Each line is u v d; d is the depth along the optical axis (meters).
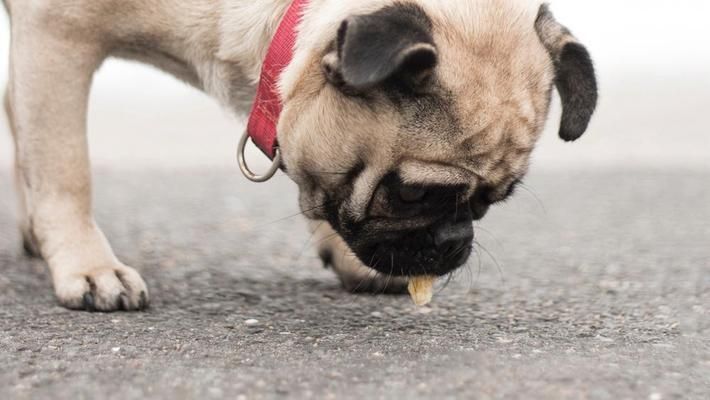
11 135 4.66
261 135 3.55
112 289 3.56
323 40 3.22
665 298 3.96
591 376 2.76
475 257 4.96
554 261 4.91
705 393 2.64
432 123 3.14
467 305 3.85
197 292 3.98
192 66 3.88
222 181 8.09
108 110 14.03
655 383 2.71
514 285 4.27
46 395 2.53
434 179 3.20
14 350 2.96
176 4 3.67
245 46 3.67
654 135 10.74
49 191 3.81
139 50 3.89
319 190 3.44
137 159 9.53
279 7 3.59
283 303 3.83
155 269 4.46
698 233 5.79
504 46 3.23
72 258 3.73
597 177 8.20
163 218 6.19
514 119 3.23
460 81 3.13
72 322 3.36
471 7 3.24
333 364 2.88
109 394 2.54
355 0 3.21
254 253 5.04
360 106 3.16
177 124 12.67
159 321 3.43
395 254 3.45
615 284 4.29
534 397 2.56
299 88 3.29
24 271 4.27
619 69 16.45
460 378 2.73
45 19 3.68
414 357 2.98
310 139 3.30
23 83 3.76
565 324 3.49
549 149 10.05
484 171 3.25
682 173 8.31
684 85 14.42
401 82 3.11
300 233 5.79
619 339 3.25
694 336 3.30
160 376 2.71
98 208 6.52
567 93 3.67
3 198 6.86
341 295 4.02
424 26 3.08
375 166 3.23
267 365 2.85
